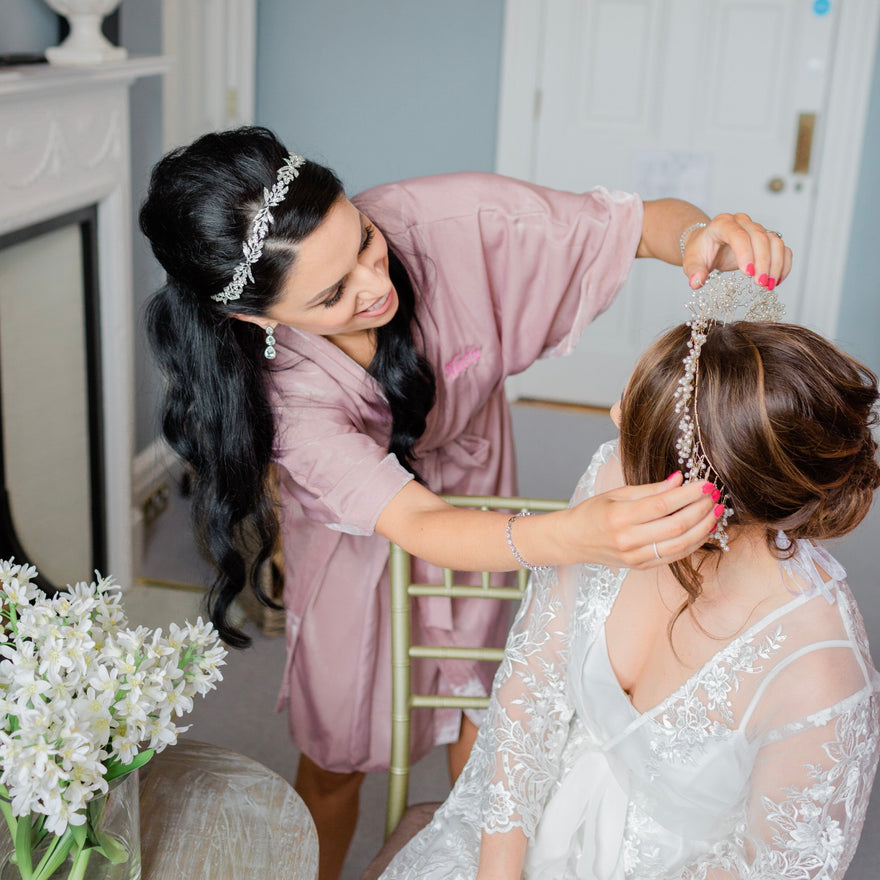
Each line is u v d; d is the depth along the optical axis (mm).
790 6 3748
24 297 2469
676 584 1115
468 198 1564
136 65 2645
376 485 1354
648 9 3871
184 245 1255
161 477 3492
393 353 1475
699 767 1105
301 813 1270
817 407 931
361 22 4031
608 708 1184
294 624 1751
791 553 1008
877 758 1060
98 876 1062
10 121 2223
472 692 1776
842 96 3785
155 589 3018
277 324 1403
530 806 1225
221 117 4012
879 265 3957
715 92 3910
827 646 1022
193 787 1303
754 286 1205
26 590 1087
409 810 1512
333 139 4203
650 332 4207
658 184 4070
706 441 959
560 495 3623
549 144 4117
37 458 2602
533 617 1298
